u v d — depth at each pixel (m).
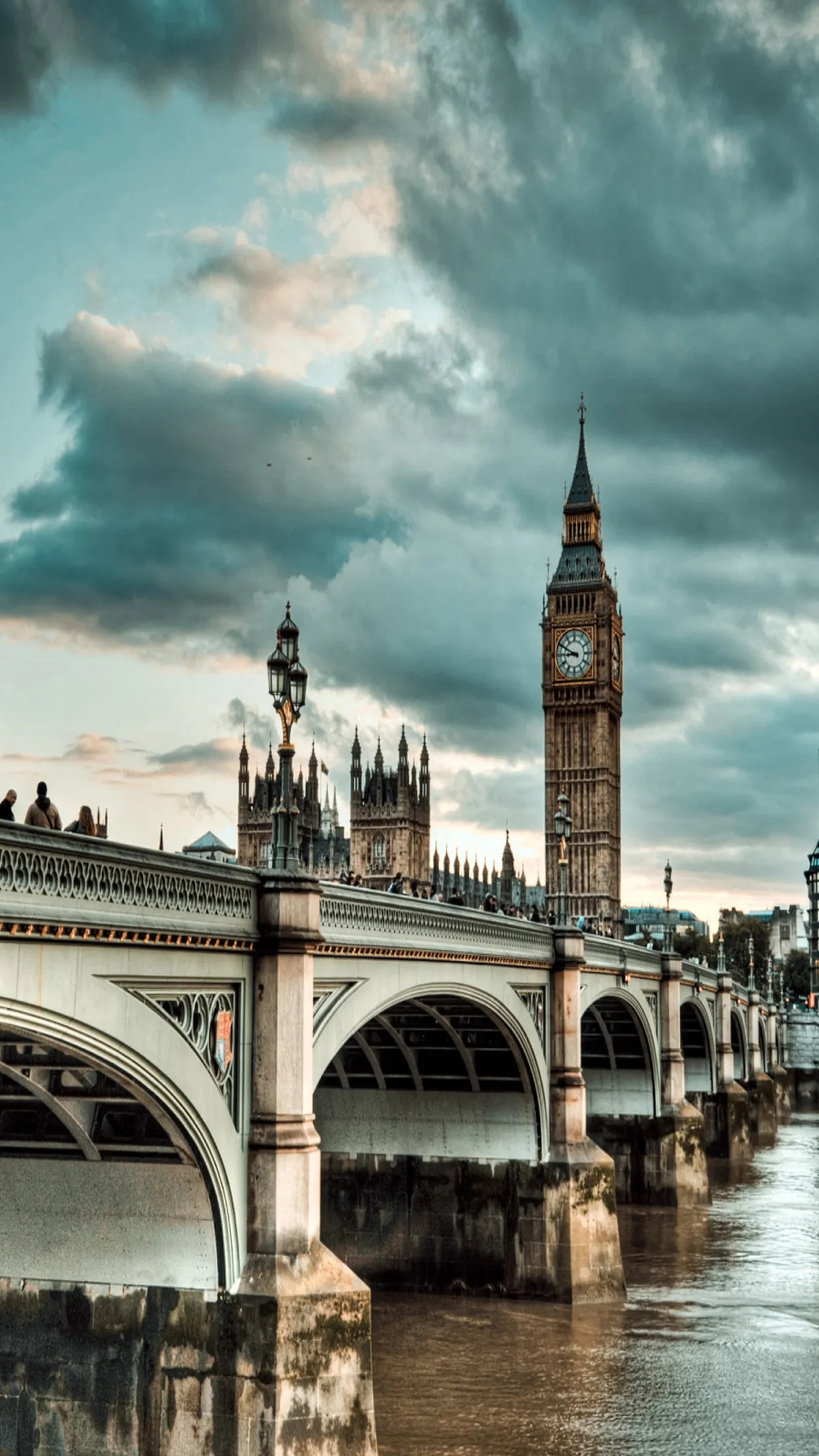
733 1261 68.00
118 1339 32.28
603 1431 42.28
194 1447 31.61
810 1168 110.75
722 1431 42.47
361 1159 58.25
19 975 24.98
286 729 33.75
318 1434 31.42
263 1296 31.42
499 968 51.22
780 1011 195.75
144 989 28.78
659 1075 88.00
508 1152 56.72
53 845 25.11
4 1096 32.16
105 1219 32.59
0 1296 33.19
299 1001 32.75
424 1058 57.19
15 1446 32.69
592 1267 56.22
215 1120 31.16
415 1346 50.19
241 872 31.69
